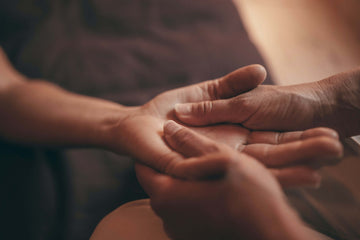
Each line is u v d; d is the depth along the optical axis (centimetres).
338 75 48
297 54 86
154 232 45
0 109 54
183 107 49
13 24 62
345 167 46
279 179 42
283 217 38
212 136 48
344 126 48
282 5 98
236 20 67
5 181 53
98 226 46
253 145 45
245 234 39
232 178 39
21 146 54
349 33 94
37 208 52
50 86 56
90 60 61
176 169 42
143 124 48
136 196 53
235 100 48
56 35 63
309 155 41
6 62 58
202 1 67
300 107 47
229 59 62
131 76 60
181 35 65
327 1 101
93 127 51
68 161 54
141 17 66
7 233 51
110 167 55
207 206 40
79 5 65
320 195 46
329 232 47
